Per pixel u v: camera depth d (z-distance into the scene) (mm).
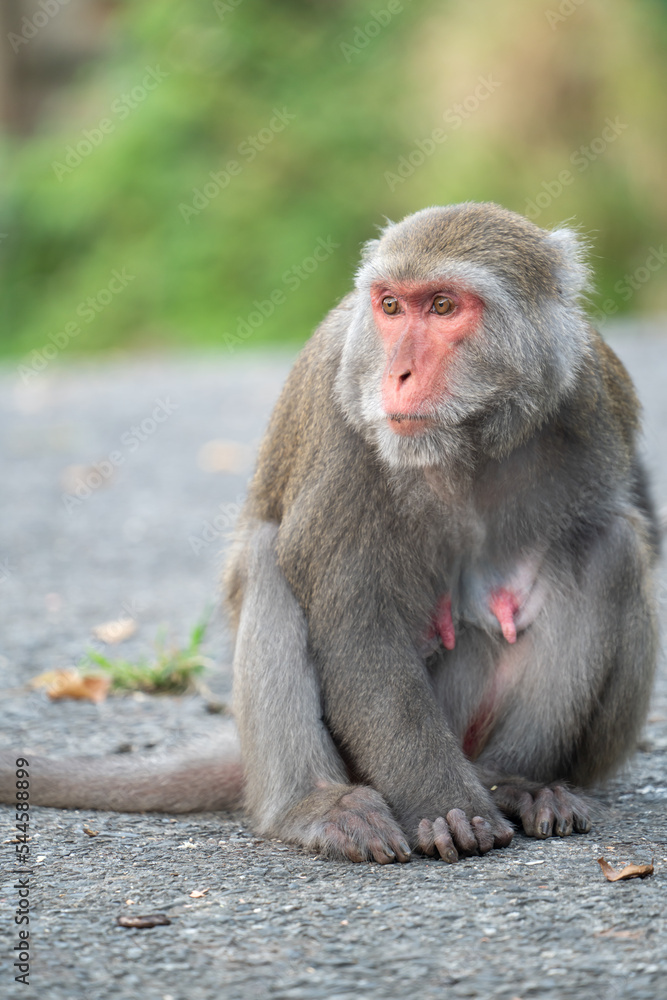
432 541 8531
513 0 42062
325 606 8492
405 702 8320
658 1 42562
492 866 7535
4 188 46938
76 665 12984
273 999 5805
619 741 9039
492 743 9141
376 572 8445
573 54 41312
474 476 8414
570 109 41406
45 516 19750
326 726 8648
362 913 6762
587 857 7656
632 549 8734
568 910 6676
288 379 9742
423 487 8367
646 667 8898
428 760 8188
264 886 7270
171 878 7438
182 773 9188
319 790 8422
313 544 8562
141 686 12312
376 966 6102
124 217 44406
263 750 8609
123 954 6285
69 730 10984
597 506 8688
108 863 7746
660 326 35125
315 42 44500
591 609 8750
